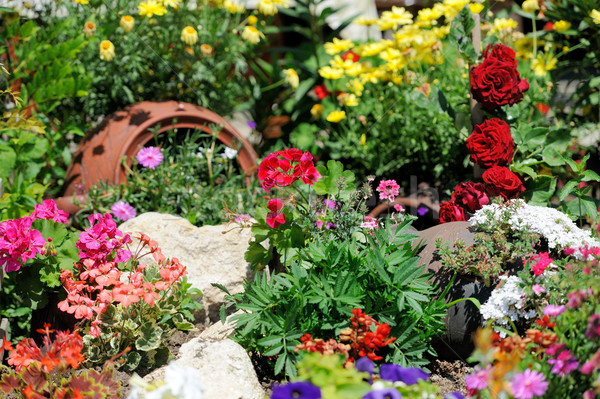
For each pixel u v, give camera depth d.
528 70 4.90
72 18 4.78
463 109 4.46
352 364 2.50
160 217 3.67
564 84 5.17
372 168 4.99
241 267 3.56
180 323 3.14
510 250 3.03
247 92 5.81
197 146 4.48
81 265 3.17
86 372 2.71
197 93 5.09
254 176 4.64
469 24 4.07
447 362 3.16
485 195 3.56
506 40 4.68
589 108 4.81
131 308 2.96
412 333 2.96
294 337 2.89
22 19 4.83
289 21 7.01
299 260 3.14
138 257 3.28
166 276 2.98
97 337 2.91
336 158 5.16
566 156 4.25
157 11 4.68
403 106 4.98
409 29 4.82
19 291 3.24
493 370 2.17
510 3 6.19
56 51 4.48
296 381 2.07
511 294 2.84
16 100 3.95
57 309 3.25
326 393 2.01
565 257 3.06
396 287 2.93
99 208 4.14
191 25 5.16
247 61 6.00
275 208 3.18
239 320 2.98
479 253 2.98
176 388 2.05
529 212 3.10
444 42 5.02
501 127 3.71
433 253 3.21
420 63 4.99
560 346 2.29
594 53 4.72
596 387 2.25
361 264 3.06
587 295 2.46
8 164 4.06
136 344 2.91
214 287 3.46
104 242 3.04
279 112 5.91
